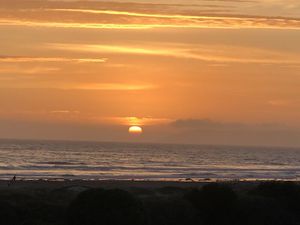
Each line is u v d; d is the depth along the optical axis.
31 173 103.31
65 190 46.56
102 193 34.62
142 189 52.78
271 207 40.00
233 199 39.53
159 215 37.41
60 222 35.50
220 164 168.00
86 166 135.12
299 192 41.81
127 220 34.03
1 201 37.56
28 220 35.28
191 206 38.78
